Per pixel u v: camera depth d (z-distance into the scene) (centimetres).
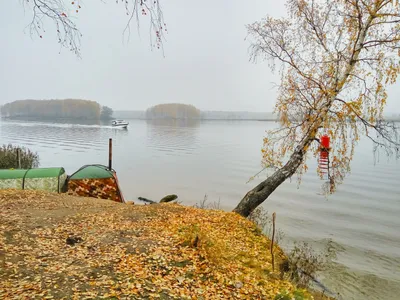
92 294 543
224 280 665
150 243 834
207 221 1183
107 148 6147
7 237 783
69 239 821
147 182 3172
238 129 14400
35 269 622
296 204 2403
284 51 1311
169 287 604
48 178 1822
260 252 980
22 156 2948
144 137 9038
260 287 664
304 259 1267
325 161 1297
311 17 1286
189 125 17925
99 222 1038
